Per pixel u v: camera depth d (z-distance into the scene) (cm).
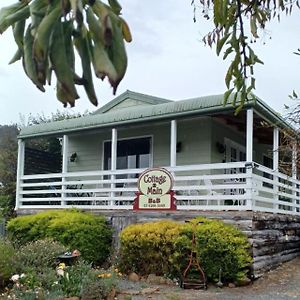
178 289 766
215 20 217
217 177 936
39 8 91
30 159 1467
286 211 1067
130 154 1312
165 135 1245
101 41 90
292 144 453
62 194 1197
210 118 1169
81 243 943
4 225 1173
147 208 985
